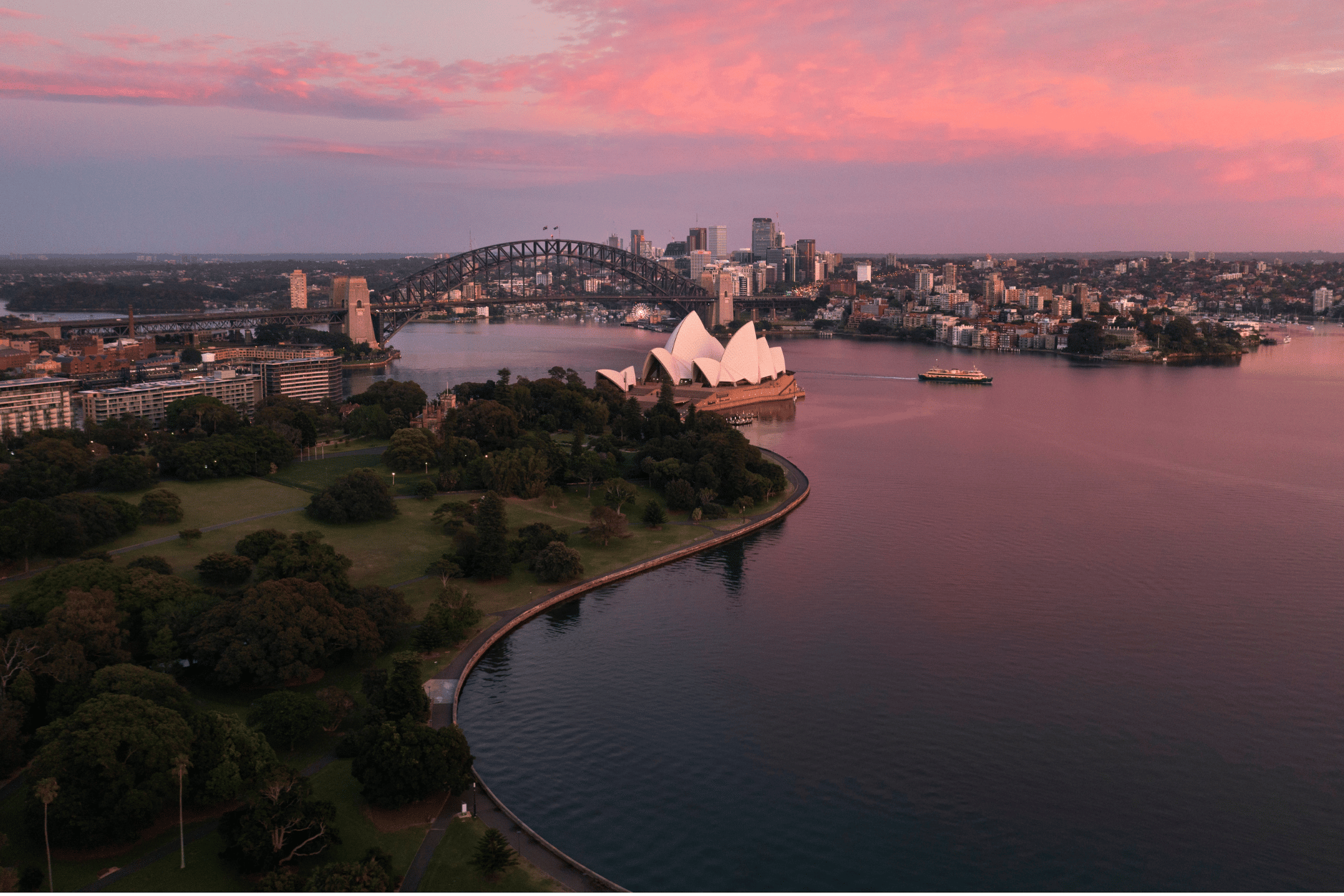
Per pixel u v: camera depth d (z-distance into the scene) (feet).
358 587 555.69
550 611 584.81
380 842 345.92
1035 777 411.95
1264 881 349.41
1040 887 343.87
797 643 541.75
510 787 397.80
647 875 344.90
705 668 509.35
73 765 335.26
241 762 360.28
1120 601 612.29
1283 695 487.20
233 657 441.27
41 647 416.46
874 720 456.86
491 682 492.13
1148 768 419.95
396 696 411.34
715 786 401.49
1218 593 627.46
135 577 500.74
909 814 384.88
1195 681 500.74
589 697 476.13
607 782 403.13
